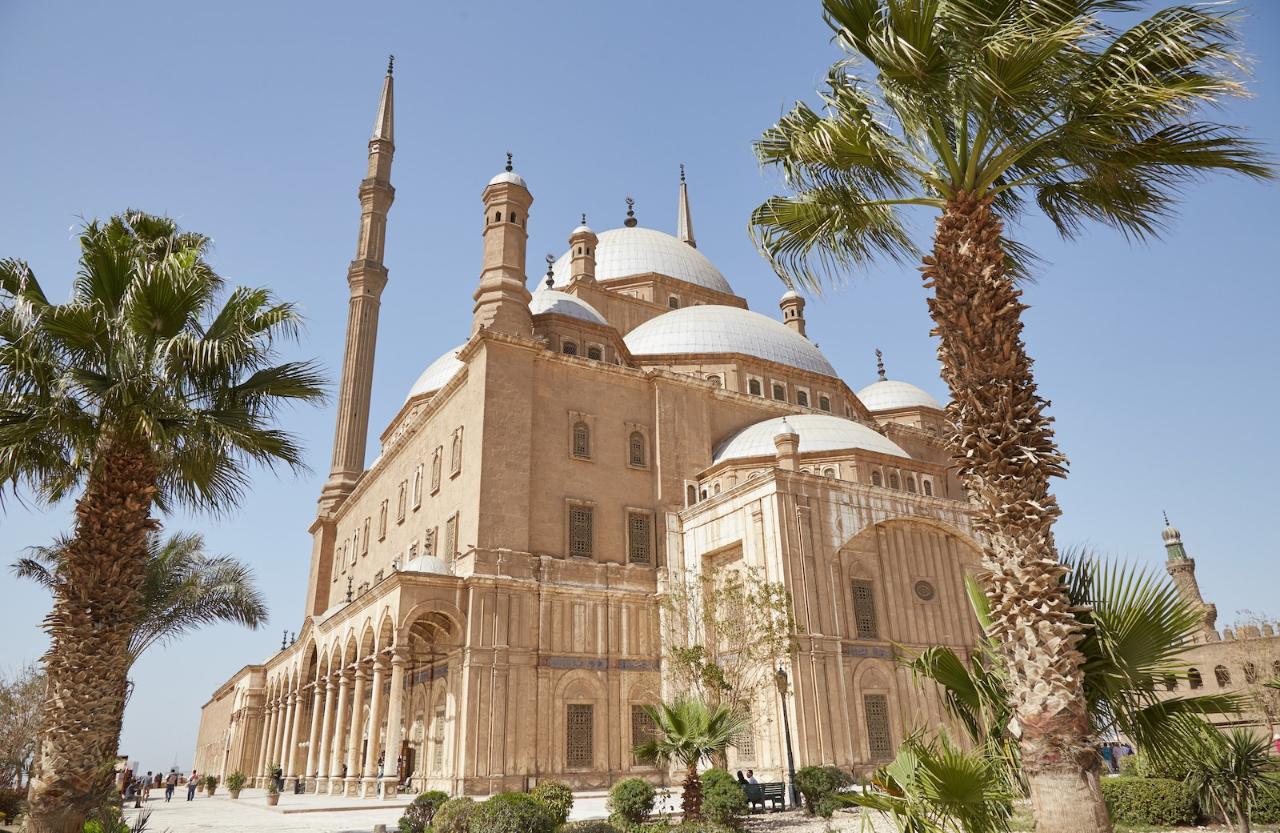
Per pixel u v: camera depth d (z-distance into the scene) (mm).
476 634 33250
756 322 53812
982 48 9891
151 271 15922
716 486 41219
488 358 38188
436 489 41562
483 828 17766
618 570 38219
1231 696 9508
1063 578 10148
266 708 58750
